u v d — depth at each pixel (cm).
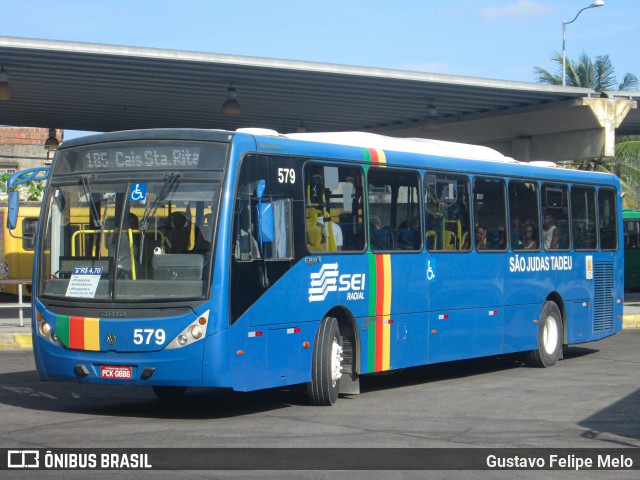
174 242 1029
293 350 1116
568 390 1322
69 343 1047
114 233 1049
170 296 1016
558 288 1664
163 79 2012
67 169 1095
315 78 2002
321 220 1170
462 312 1427
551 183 1658
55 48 1703
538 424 1046
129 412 1112
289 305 1108
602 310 1797
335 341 1180
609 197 1833
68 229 1076
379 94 2212
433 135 2745
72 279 1060
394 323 1288
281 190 1109
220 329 1009
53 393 1265
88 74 1953
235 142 1049
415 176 1343
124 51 1745
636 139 4344
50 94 2191
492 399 1233
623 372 1543
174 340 1007
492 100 2333
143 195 1046
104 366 1032
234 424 1026
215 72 1938
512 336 1543
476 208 1469
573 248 1711
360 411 1126
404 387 1362
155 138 1060
